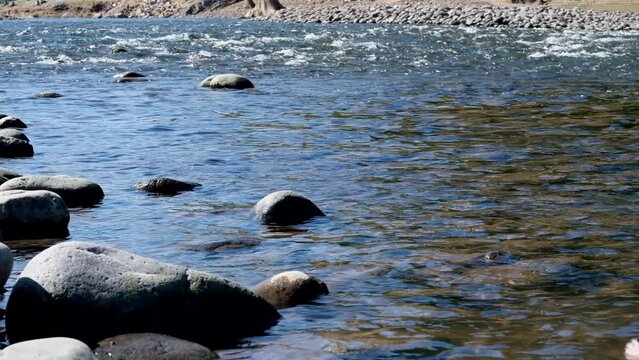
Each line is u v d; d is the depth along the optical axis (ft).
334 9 269.64
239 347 22.80
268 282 26.78
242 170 47.11
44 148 54.85
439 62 111.65
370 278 28.27
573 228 34.04
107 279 23.97
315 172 46.24
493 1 263.70
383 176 44.88
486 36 161.07
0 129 58.49
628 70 97.91
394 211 37.52
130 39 173.27
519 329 23.34
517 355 21.52
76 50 142.31
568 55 118.83
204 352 21.98
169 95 82.12
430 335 23.12
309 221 36.11
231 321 24.21
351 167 47.37
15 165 49.37
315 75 98.58
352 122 63.36
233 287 24.89
